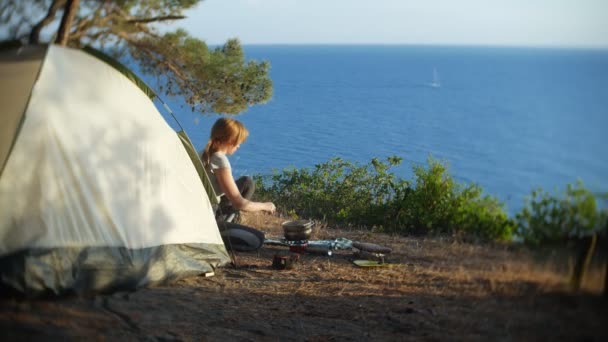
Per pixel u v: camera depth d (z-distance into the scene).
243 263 5.12
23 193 3.88
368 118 39.44
